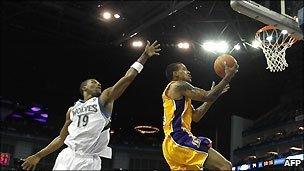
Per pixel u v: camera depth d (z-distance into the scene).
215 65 4.21
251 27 13.16
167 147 3.98
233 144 16.91
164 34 14.52
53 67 17.14
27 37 16.17
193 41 14.34
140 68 3.75
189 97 3.96
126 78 3.70
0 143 16.66
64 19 15.13
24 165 4.01
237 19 13.09
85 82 4.07
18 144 16.94
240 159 16.47
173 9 12.81
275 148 15.10
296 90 17.22
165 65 15.91
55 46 16.56
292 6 8.54
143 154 18.53
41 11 14.72
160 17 13.44
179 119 3.98
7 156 15.36
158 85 16.78
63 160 3.68
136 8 13.81
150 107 17.58
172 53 15.36
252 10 6.72
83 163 3.63
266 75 16.09
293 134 14.47
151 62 16.00
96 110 3.72
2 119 17.41
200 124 17.19
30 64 16.92
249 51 13.88
